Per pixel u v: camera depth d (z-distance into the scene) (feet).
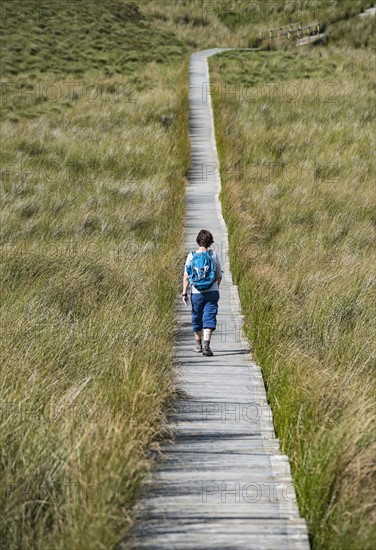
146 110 144.66
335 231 78.38
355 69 181.98
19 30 207.82
